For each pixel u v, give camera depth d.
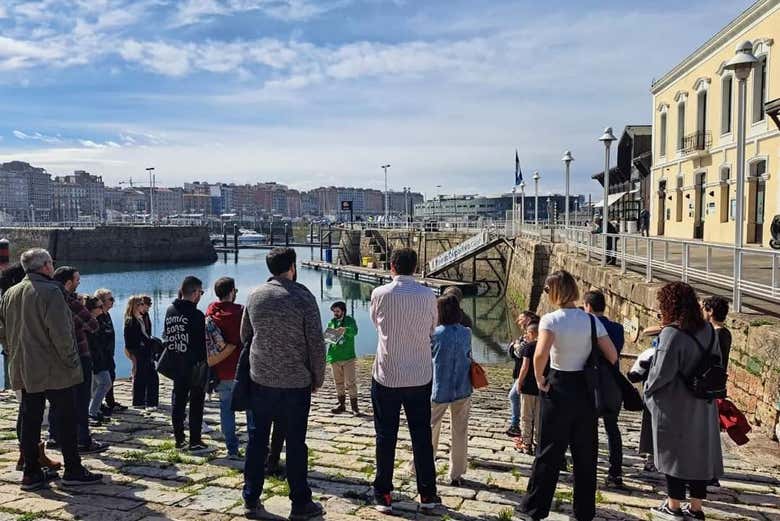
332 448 7.07
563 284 4.66
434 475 4.98
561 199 137.88
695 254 18.36
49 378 5.30
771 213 20.97
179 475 5.82
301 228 125.94
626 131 41.22
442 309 5.73
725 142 24.48
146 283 54.94
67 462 5.45
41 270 5.46
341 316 9.98
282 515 4.80
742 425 5.49
